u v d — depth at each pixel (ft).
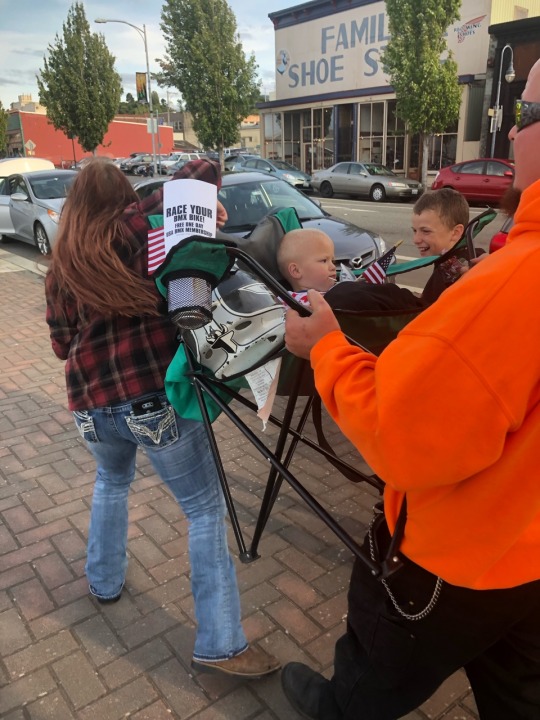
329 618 7.80
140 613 7.91
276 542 9.29
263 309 4.98
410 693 4.70
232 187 22.35
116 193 6.00
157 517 9.96
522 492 3.45
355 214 50.29
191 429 6.31
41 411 14.07
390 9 61.00
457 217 9.61
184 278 4.80
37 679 6.96
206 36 81.56
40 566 8.85
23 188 36.70
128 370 6.03
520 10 68.95
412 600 4.20
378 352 5.77
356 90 81.00
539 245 3.05
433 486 3.38
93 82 97.30
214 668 6.66
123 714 6.52
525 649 4.33
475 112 69.72
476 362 3.05
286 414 5.66
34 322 21.33
